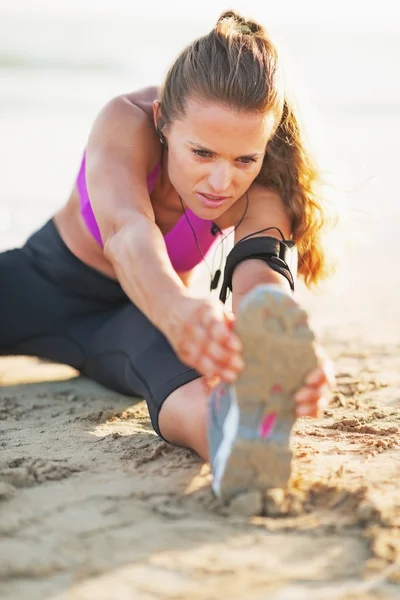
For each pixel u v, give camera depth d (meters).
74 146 10.59
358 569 1.64
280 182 2.61
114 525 1.83
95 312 3.28
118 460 2.28
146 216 2.30
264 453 1.82
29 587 1.56
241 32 2.42
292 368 1.74
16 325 3.32
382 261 6.29
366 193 8.32
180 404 2.29
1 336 3.37
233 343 1.72
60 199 7.77
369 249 6.67
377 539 1.74
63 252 3.16
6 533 1.79
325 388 1.82
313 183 2.62
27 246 3.35
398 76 21.03
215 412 1.98
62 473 2.15
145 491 2.03
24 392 3.23
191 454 2.31
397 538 1.75
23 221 6.85
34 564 1.64
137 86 16.89
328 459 2.28
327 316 4.71
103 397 3.15
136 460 2.25
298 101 2.58
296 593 1.55
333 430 2.63
